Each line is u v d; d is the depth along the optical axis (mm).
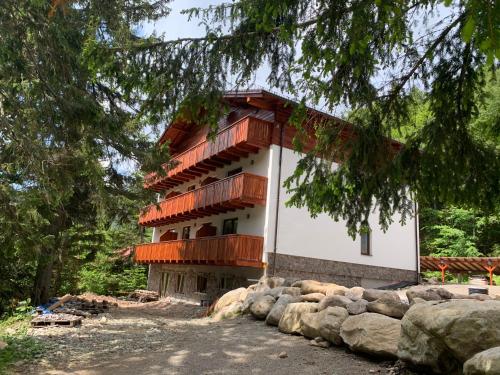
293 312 8305
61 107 8727
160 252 21875
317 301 9000
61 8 8062
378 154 6113
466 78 5645
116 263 29812
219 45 5371
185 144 23594
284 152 16328
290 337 7891
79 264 18828
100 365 6777
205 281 19641
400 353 5336
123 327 10703
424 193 6180
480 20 2176
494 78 5730
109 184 14203
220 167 19516
